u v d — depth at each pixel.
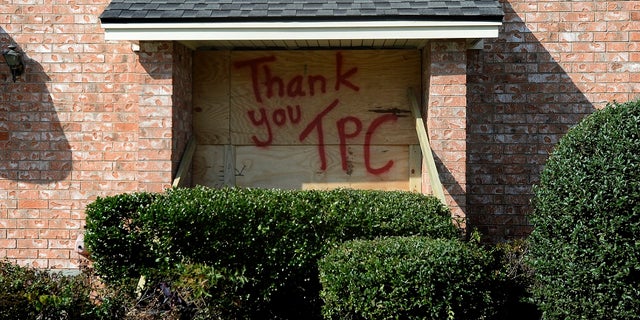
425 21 6.71
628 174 5.36
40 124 8.10
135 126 8.08
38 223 8.12
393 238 5.85
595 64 7.99
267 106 7.89
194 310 5.58
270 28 6.80
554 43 8.02
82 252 6.76
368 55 7.85
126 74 8.09
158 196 6.21
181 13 6.80
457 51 7.09
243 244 5.95
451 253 5.46
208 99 7.93
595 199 5.41
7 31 8.09
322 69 7.87
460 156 7.11
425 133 7.27
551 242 5.80
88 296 5.36
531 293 6.29
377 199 6.44
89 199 8.09
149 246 5.98
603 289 5.43
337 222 6.12
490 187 8.04
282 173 7.86
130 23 6.77
